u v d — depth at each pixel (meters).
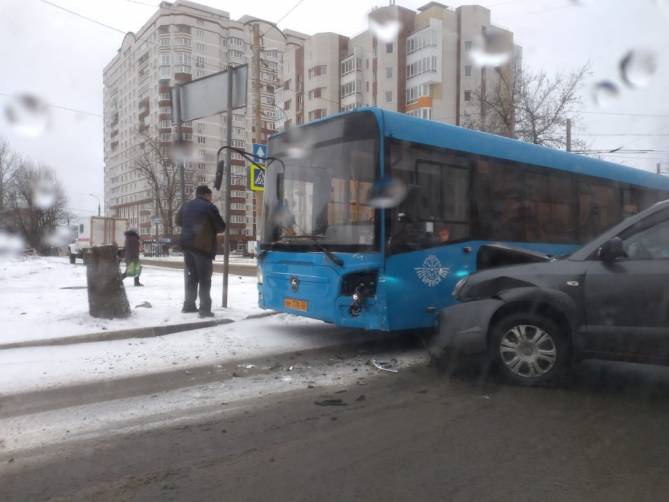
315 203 6.54
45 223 33.19
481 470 3.23
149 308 8.64
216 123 55.72
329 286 6.24
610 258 4.48
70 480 3.16
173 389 5.00
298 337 7.18
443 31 45.50
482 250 6.80
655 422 4.03
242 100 8.86
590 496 2.90
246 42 66.50
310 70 58.09
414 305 6.12
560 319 4.78
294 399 4.70
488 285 5.01
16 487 3.07
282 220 7.00
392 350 6.66
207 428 3.99
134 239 13.06
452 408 4.39
